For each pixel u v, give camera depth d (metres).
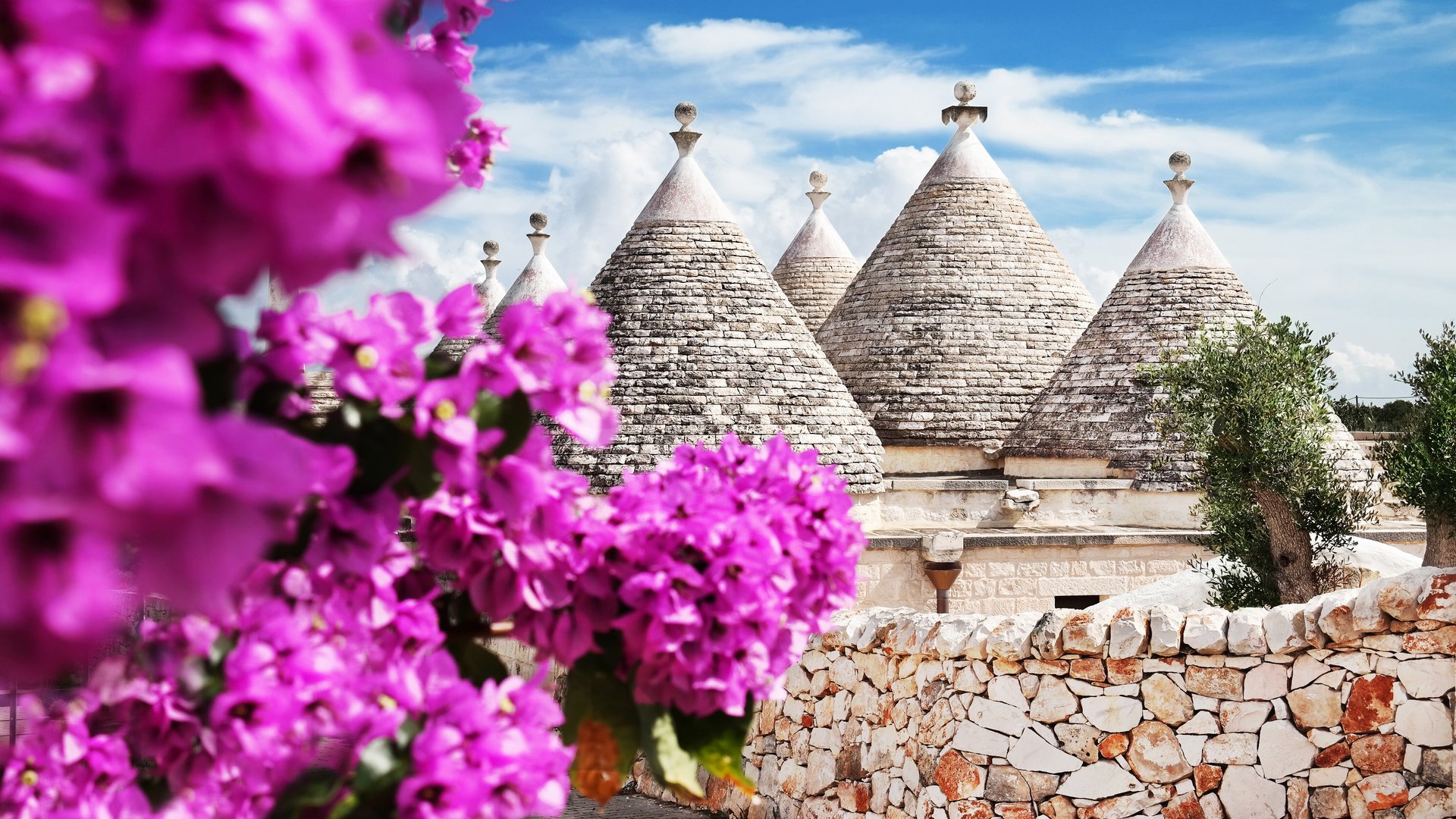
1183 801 7.76
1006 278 25.73
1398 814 7.14
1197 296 22.52
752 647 2.42
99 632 1.09
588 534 2.36
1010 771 8.28
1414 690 7.19
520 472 2.09
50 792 2.04
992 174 26.81
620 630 2.49
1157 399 21.47
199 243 1.12
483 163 2.59
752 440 19.25
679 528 2.38
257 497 1.14
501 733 2.02
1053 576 18.92
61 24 1.05
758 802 10.78
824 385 20.42
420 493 2.02
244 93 1.04
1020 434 23.58
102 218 1.02
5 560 1.04
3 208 1.00
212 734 1.98
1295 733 7.54
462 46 2.44
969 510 20.73
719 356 19.91
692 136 21.81
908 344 25.06
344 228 1.13
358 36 1.17
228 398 1.54
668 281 20.55
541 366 2.10
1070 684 8.17
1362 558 14.45
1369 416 26.97
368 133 1.12
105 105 1.09
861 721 9.71
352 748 2.03
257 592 1.99
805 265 33.53
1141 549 19.17
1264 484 13.87
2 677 1.10
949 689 8.76
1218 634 7.79
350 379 1.90
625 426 19.11
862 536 2.82
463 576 2.27
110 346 1.06
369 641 2.14
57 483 1.03
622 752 2.46
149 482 1.03
